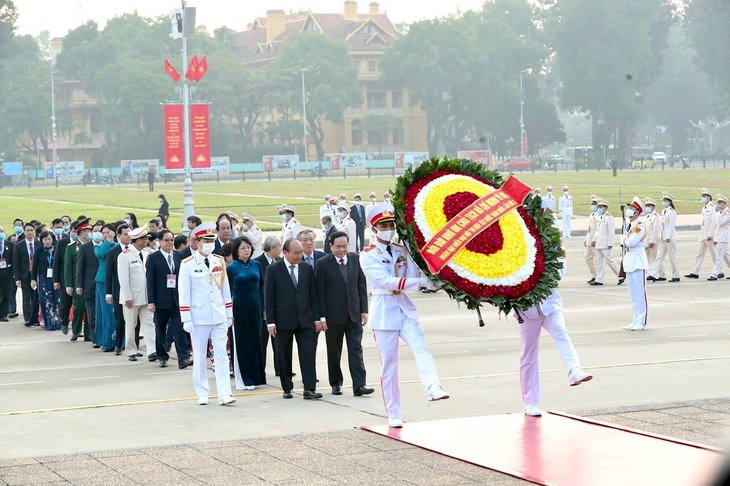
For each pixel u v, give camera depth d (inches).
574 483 333.7
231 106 4717.0
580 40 4943.4
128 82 4574.3
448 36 4884.4
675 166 4945.9
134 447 414.0
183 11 1496.1
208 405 509.0
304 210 2266.2
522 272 409.7
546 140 5275.6
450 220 410.9
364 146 5172.2
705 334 710.5
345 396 527.8
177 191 3267.7
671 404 466.0
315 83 4785.9
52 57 6122.1
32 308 875.4
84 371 627.8
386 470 358.6
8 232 1817.2
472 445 390.9
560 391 514.9
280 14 5669.3
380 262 421.1
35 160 4931.1
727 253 1108.5
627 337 703.1
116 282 684.1
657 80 5964.6
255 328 559.2
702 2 4461.1
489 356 635.5
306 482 344.8
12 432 449.4
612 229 1046.4
